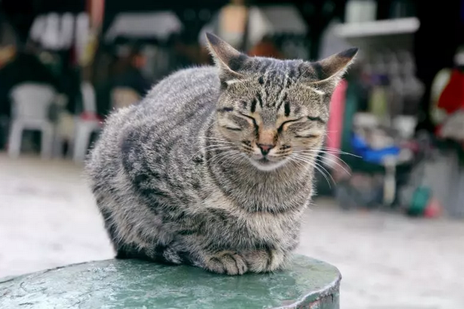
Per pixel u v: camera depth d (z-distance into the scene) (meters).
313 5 3.05
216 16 3.34
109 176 0.86
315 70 0.82
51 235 1.67
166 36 3.66
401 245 1.82
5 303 0.65
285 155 0.78
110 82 3.22
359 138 2.43
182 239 0.80
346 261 1.59
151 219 0.81
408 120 3.23
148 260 0.81
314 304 0.69
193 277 0.73
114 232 0.87
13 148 3.39
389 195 2.47
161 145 0.81
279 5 3.12
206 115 0.82
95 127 3.24
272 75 0.79
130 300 0.65
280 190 0.79
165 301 0.65
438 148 2.40
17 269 1.33
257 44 2.87
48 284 0.70
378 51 3.54
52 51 3.77
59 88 3.56
